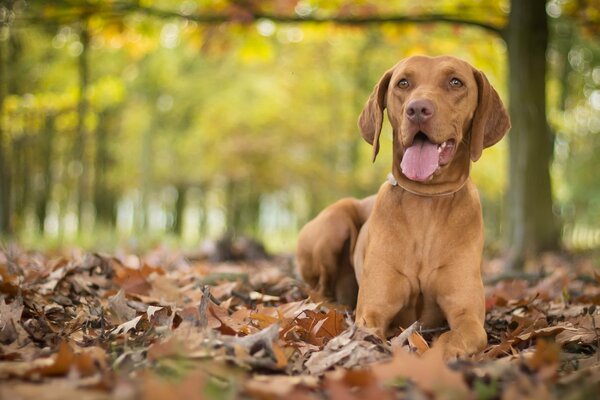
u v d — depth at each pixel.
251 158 23.59
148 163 22.73
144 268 6.09
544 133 10.88
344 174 23.44
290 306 4.53
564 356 3.49
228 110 22.20
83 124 16.80
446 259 4.32
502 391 2.73
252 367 3.05
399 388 2.76
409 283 4.38
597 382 2.79
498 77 14.09
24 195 20.78
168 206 32.38
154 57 18.69
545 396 2.56
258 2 11.37
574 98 20.14
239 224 29.12
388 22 11.63
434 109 4.05
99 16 11.73
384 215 4.48
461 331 4.01
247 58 12.25
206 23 11.70
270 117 23.38
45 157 21.17
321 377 3.08
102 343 3.57
